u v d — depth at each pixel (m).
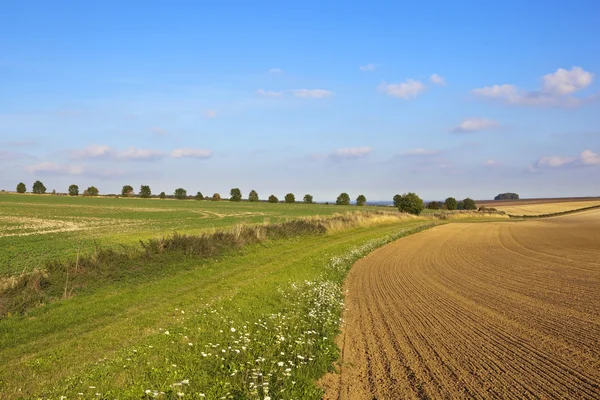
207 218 59.78
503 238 39.31
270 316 10.38
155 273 16.86
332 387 6.73
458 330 9.76
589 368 7.20
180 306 12.35
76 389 6.42
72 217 56.09
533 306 12.13
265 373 6.91
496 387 6.51
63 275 14.35
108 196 139.75
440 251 28.45
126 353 8.02
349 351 8.44
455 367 7.41
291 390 6.42
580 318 10.66
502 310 11.72
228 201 132.12
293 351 7.88
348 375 7.21
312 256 22.81
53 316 11.36
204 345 8.27
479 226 57.28
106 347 8.83
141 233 36.28
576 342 8.67
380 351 8.39
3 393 6.53
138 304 12.70
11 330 10.28
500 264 21.98
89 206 83.12
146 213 67.88
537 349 8.28
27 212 62.81
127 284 15.18
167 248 19.77
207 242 21.50
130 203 99.75
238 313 11.02
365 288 15.46
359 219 47.03
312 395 6.31
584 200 137.75
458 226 56.00
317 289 13.76
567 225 61.38
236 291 13.90
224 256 21.45
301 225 34.09
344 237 34.28
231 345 8.14
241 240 24.47
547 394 6.21
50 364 7.91
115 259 16.75
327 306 11.79
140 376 6.82
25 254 23.19
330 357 7.96
